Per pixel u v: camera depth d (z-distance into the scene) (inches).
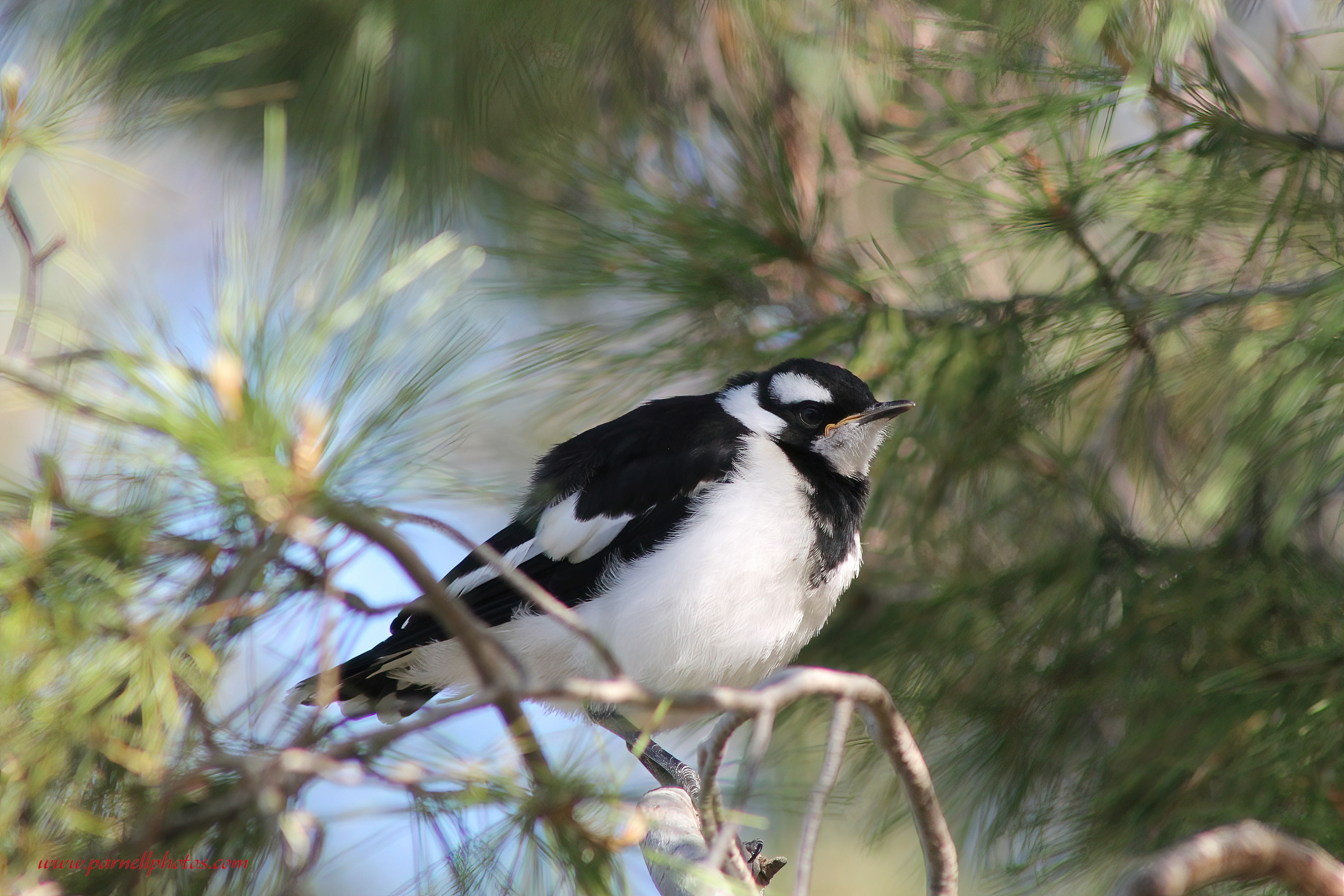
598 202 307.7
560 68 310.7
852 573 295.7
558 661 293.1
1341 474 235.1
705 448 291.1
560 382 305.6
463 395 155.2
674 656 283.1
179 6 277.9
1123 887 151.7
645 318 294.2
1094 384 286.5
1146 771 247.8
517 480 306.5
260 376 138.9
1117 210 260.1
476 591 299.1
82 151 179.9
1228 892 231.3
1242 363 242.7
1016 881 272.5
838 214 317.4
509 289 291.4
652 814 209.8
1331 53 339.3
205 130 354.0
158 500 141.5
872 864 393.7
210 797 153.8
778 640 288.0
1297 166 261.4
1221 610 265.4
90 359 136.7
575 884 157.0
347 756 134.2
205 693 140.0
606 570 289.9
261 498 138.3
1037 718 280.2
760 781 290.5
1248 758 240.1
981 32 267.0
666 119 317.1
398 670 294.4
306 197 259.8
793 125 313.9
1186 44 253.0
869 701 165.6
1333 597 259.4
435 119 284.0
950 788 286.4
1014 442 289.6
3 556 136.3
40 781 135.0
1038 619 279.7
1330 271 253.0
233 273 144.3
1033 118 252.7
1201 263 288.2
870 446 293.0
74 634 136.2
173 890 153.7
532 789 153.3
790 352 302.7
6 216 147.1
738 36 304.3
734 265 291.3
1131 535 290.2
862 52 291.7
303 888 137.7
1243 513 264.2
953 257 287.4
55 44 215.0
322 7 292.2
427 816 152.7
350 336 146.3
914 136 311.7
